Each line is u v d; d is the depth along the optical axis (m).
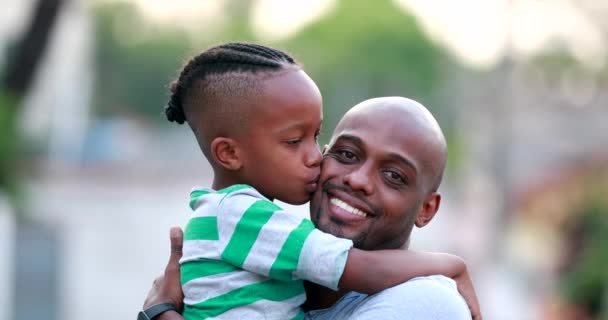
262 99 3.08
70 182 29.59
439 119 36.91
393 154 3.03
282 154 3.09
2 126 8.98
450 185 29.72
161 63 52.19
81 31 26.66
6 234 10.97
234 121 3.11
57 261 11.43
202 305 3.02
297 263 2.91
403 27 41.62
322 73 41.84
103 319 15.08
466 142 29.52
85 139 35.88
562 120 25.61
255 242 2.96
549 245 16.70
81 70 28.30
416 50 41.41
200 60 3.20
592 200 14.45
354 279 2.93
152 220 22.98
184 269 3.10
